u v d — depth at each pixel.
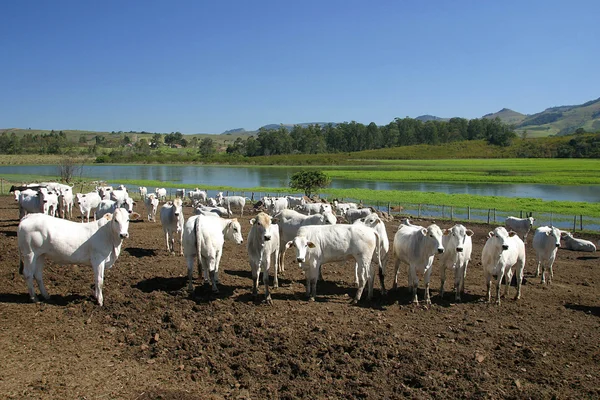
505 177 68.12
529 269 15.66
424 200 41.94
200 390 7.09
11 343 8.32
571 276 14.68
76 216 25.41
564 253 19.05
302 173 40.16
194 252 11.30
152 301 10.52
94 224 10.52
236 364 7.79
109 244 10.50
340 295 11.80
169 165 123.06
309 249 11.07
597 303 11.60
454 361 7.90
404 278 14.03
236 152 160.00
